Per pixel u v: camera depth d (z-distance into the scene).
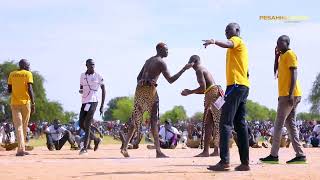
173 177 7.07
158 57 11.53
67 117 121.31
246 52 8.09
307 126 41.38
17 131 12.78
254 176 7.24
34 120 114.19
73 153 14.27
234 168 8.26
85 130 13.34
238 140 8.08
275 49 10.05
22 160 10.52
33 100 12.98
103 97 13.51
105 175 7.27
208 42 7.66
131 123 11.65
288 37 9.85
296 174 7.48
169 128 19.84
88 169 8.22
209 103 11.91
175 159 10.88
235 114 8.07
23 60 13.02
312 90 118.75
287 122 10.12
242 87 7.94
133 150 16.59
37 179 6.86
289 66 9.70
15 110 12.82
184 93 11.87
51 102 117.81
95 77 13.34
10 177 7.08
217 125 11.92
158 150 11.64
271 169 8.33
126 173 7.55
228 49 8.10
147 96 11.48
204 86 11.79
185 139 24.30
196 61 11.90
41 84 115.81
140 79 11.64
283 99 9.80
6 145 16.92
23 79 12.85
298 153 10.04
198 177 7.10
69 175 7.29
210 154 12.23
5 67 104.19
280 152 14.88
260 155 13.07
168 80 11.34
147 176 7.16
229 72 8.01
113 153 13.84
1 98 98.81
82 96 13.39
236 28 8.22
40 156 12.42
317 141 25.81
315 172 7.75
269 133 29.80
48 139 18.25
